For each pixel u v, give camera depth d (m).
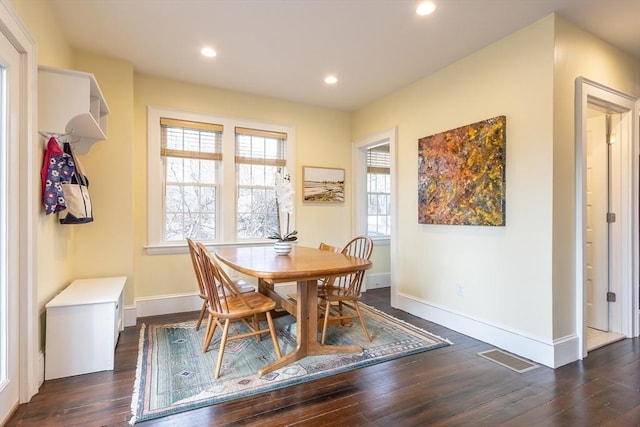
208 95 3.79
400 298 3.79
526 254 2.51
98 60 3.04
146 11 2.35
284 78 3.56
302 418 1.73
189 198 3.77
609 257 3.00
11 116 1.73
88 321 2.20
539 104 2.43
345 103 4.37
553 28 2.35
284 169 4.29
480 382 2.11
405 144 3.76
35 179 1.92
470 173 2.89
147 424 1.67
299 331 2.42
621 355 2.53
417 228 3.56
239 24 2.52
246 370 2.24
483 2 2.23
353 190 4.71
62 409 1.79
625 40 2.69
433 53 2.97
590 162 3.09
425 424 1.69
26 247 1.85
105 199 3.07
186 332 2.97
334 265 2.29
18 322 1.82
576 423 1.70
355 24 2.51
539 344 2.41
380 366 2.33
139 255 3.46
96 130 2.50
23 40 1.78
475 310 2.90
